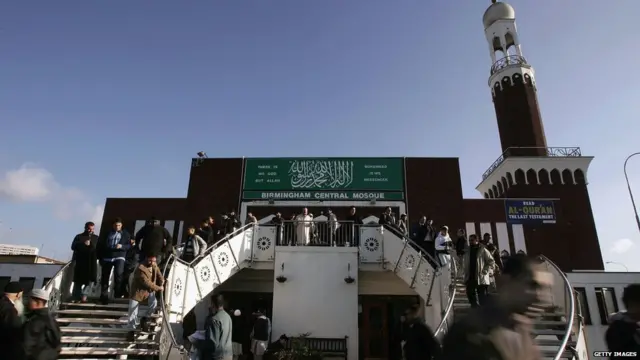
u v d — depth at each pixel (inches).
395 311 714.8
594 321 705.0
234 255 616.4
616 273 734.5
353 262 633.0
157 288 385.4
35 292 210.5
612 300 718.5
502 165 1072.8
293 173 893.8
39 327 204.5
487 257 410.6
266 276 722.2
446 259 487.5
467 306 450.3
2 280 748.0
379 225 672.4
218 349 283.4
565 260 845.8
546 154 1132.5
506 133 1194.6
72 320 390.9
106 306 423.8
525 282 121.9
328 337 596.1
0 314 215.0
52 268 761.6
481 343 111.6
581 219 994.7
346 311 609.0
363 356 690.8
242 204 877.2
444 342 120.6
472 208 882.8
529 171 1043.3
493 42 1336.1
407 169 887.1
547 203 887.7
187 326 649.0
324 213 855.7
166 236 444.8
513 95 1218.0
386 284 715.4
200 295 525.7
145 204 903.7
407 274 584.4
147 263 393.7
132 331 379.2
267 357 533.6
